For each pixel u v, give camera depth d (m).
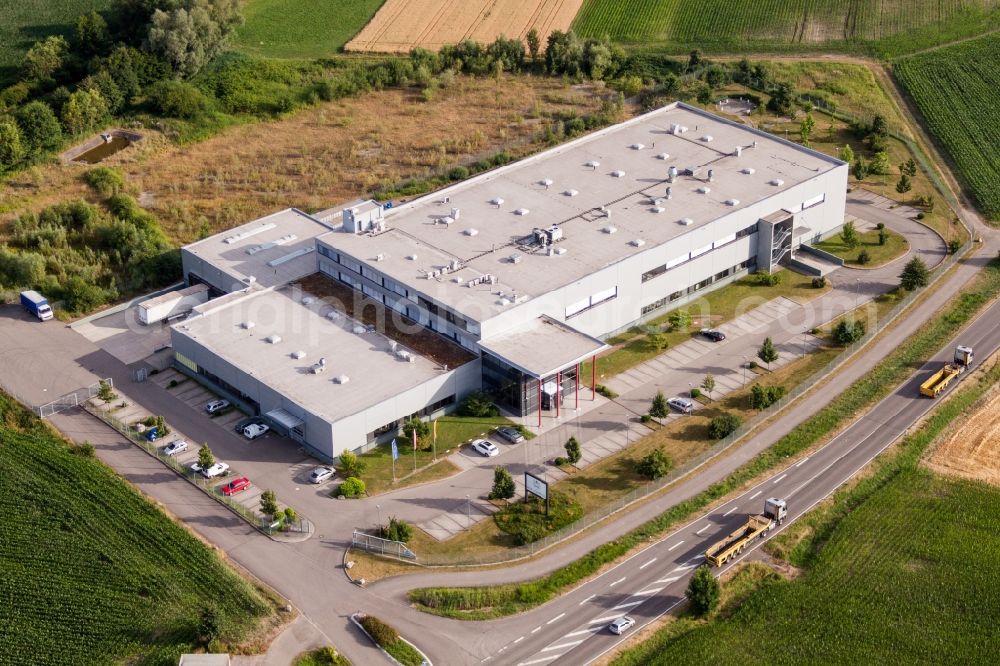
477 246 174.75
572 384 159.75
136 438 151.00
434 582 128.00
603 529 136.12
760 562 131.75
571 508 138.88
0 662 115.44
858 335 170.38
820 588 127.56
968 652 119.50
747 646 119.88
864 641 120.62
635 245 173.88
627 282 171.50
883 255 195.88
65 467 143.75
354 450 147.62
